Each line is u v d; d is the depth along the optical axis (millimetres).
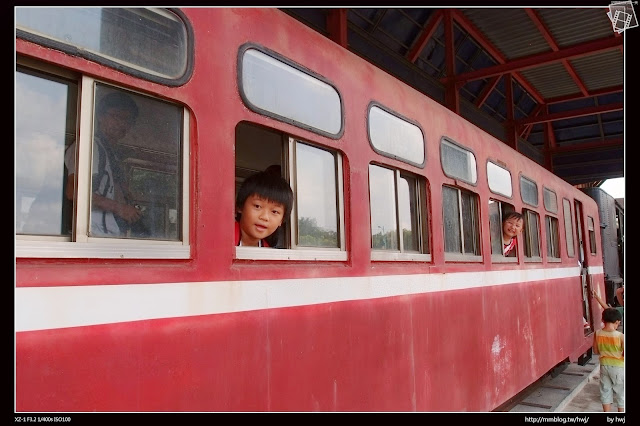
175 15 2301
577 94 15414
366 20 9391
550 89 15086
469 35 11680
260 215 2893
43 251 1786
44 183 1841
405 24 10203
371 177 3670
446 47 10875
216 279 2348
